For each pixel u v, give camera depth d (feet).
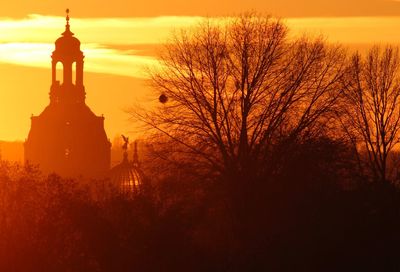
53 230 574.56
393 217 616.39
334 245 597.52
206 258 570.46
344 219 607.37
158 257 566.77
